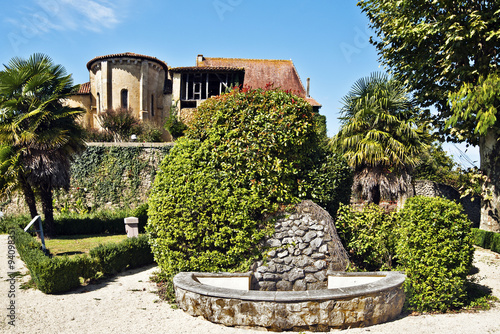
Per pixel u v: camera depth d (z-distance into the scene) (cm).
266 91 820
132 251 944
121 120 2506
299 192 783
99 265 836
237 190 722
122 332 518
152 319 571
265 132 752
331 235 733
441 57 1341
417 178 2228
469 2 1268
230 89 864
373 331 525
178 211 700
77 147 1409
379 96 1409
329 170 830
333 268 709
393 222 854
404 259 673
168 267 708
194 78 2944
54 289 714
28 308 622
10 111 1230
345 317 531
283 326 523
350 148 1421
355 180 1431
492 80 1107
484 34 1176
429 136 1550
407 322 568
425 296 632
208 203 702
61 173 1317
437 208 643
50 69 1334
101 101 2997
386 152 1330
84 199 1941
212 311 554
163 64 3212
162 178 759
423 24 1267
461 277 646
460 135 1424
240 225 705
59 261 730
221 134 775
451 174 2362
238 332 522
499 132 1274
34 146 1221
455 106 1214
